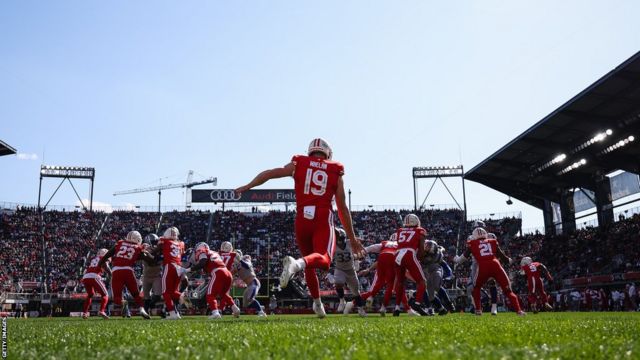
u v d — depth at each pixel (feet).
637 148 132.46
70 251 189.16
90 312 139.85
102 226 210.79
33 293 145.18
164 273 49.47
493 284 55.06
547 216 181.78
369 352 12.42
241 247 203.62
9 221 198.80
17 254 181.06
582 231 154.61
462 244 197.67
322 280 151.43
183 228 215.72
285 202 231.71
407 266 51.57
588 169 155.02
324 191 26.40
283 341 15.44
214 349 13.85
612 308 108.58
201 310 122.31
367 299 56.44
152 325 28.32
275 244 204.44
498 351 12.57
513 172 172.35
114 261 54.34
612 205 150.00
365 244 203.00
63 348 15.20
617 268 127.13
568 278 140.36
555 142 142.51
